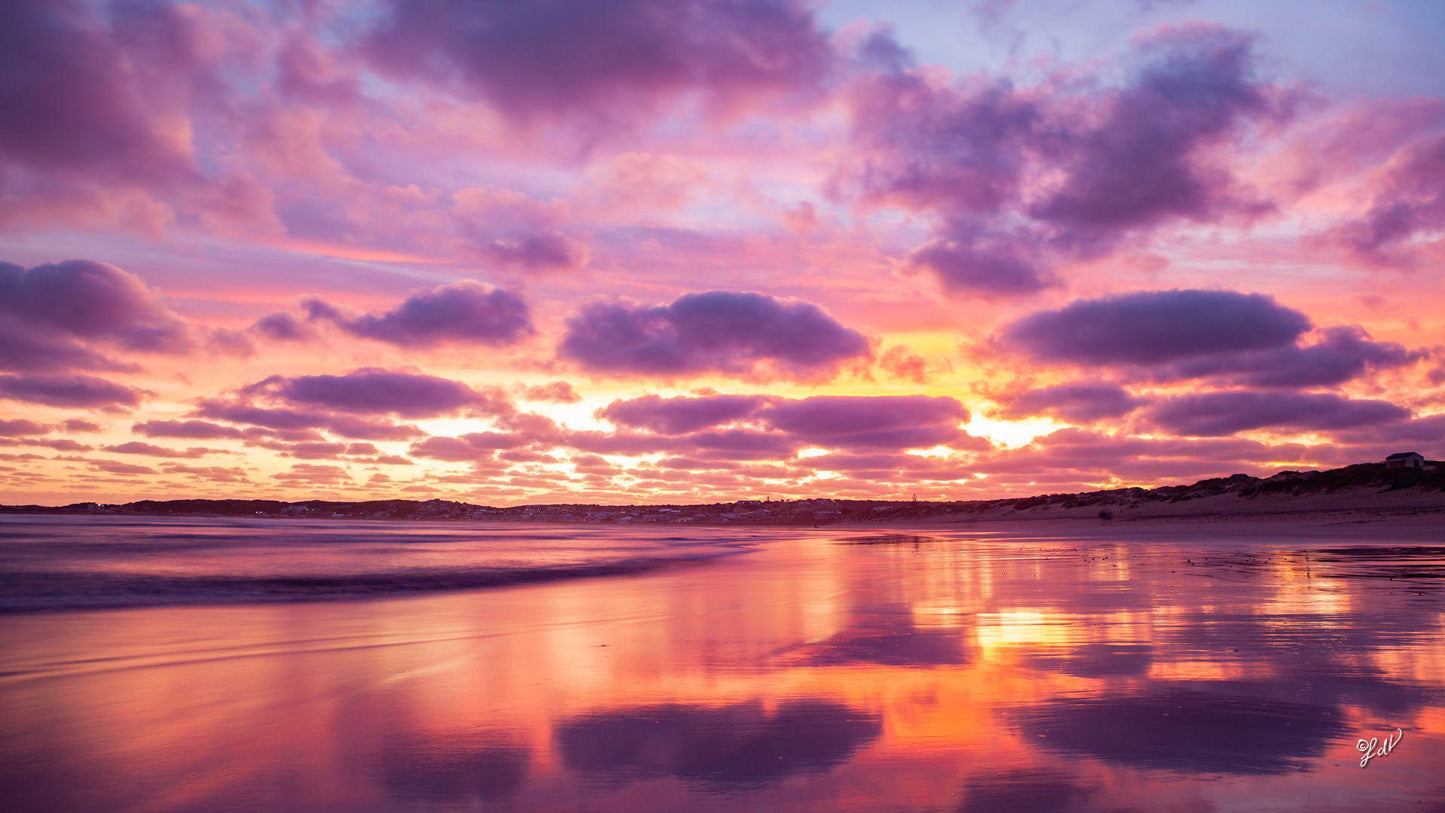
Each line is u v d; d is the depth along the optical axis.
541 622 12.77
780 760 5.54
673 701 7.23
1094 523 102.00
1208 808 4.56
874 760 5.51
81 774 5.39
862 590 17.73
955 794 4.84
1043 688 7.50
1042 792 4.86
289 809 4.76
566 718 6.70
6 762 5.63
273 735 6.28
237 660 9.45
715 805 4.74
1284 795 4.75
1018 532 83.88
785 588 18.67
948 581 19.84
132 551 35.41
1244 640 9.96
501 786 5.12
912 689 7.55
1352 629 10.74
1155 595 15.38
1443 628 10.84
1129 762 5.38
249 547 40.94
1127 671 8.20
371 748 5.92
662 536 83.50
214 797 4.98
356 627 12.20
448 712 6.93
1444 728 6.10
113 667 9.01
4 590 17.05
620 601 15.92
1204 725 6.21
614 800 4.84
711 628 11.86
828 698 7.26
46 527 86.38
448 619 13.18
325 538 59.78
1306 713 6.53
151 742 6.11
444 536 71.19
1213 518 83.50
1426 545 34.59
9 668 8.97
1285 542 39.34
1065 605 13.92
